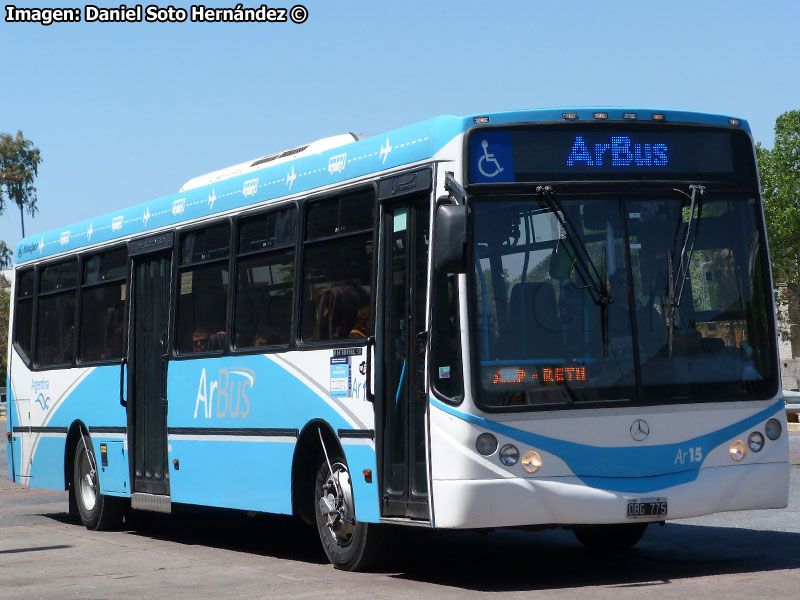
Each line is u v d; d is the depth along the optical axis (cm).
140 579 1203
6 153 8875
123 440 1633
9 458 1984
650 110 1085
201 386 1439
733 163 1103
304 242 1269
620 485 1023
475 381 1014
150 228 1595
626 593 975
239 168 1483
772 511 1520
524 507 1007
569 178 1058
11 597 1120
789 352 7025
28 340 1941
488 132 1051
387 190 1137
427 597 1001
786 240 7050
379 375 1127
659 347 1047
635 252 1055
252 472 1335
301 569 1228
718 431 1052
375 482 1127
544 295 1035
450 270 992
